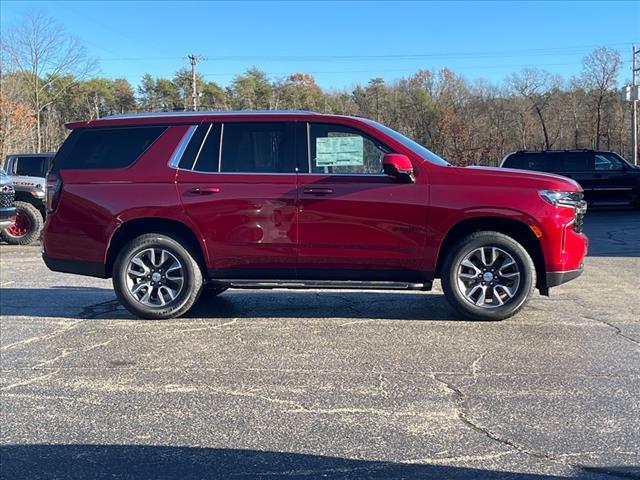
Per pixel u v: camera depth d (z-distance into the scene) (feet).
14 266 34.60
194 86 175.01
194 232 19.97
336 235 19.44
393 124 241.14
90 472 10.67
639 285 26.58
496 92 227.61
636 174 65.10
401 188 19.17
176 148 20.29
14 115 148.25
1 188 37.78
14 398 13.94
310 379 14.93
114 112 242.17
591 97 202.49
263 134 20.12
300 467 10.70
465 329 19.11
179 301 20.43
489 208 18.81
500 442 11.48
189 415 12.94
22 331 19.57
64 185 20.56
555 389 14.05
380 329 19.29
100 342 18.25
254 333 19.02
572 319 20.29
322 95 253.03
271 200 19.57
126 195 20.08
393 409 13.07
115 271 20.47
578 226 19.62
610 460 10.75
